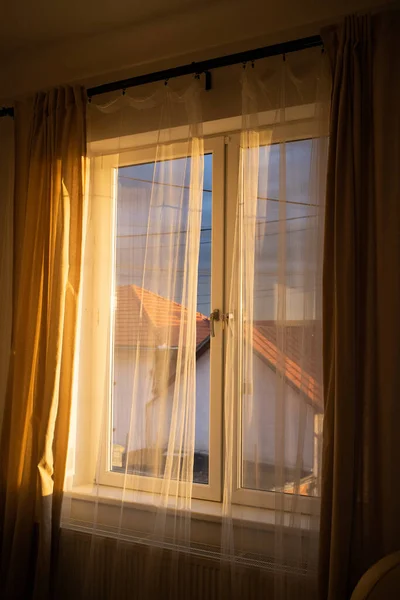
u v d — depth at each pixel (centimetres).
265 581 216
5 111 298
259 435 224
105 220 273
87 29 269
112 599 244
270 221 229
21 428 269
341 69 210
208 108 252
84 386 271
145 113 268
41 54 294
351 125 207
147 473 246
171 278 250
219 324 255
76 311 267
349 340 198
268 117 234
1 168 299
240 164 236
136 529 246
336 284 202
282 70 228
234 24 247
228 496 223
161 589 235
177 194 253
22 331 274
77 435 270
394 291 197
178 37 261
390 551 190
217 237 258
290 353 219
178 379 243
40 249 274
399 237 199
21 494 262
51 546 259
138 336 254
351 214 203
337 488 194
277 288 225
